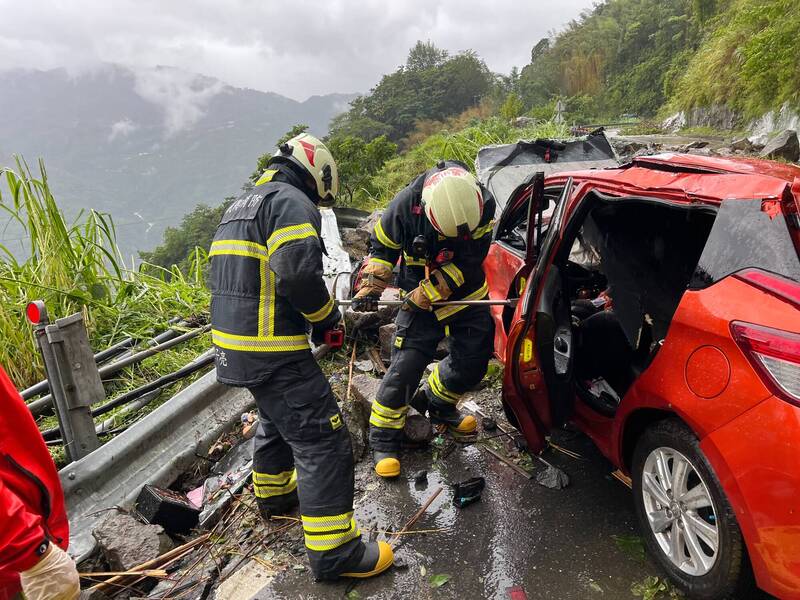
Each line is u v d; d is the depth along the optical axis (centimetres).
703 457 193
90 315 441
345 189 1380
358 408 349
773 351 168
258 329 223
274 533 276
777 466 165
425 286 281
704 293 197
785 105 1698
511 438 333
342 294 473
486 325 311
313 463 231
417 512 279
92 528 264
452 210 254
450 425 339
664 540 223
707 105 2359
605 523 261
